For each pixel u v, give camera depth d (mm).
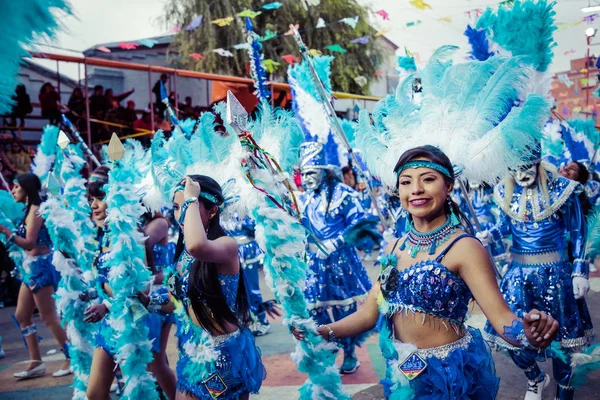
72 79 13680
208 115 3240
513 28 3588
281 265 2514
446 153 2605
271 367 4812
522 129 2492
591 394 3824
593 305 6188
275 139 3189
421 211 2225
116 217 3174
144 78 14867
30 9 1146
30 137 13016
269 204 2561
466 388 2102
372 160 2787
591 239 3475
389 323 2324
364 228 4227
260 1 14938
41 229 4957
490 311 2082
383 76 17547
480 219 5773
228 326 2627
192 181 2605
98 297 3686
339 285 4664
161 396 3623
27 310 5031
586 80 11531
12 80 1239
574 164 5578
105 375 3252
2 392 4629
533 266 3738
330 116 3877
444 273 2168
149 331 3332
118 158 3295
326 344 2490
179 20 15000
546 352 2955
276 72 15086
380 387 4168
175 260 2795
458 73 2658
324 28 15344
